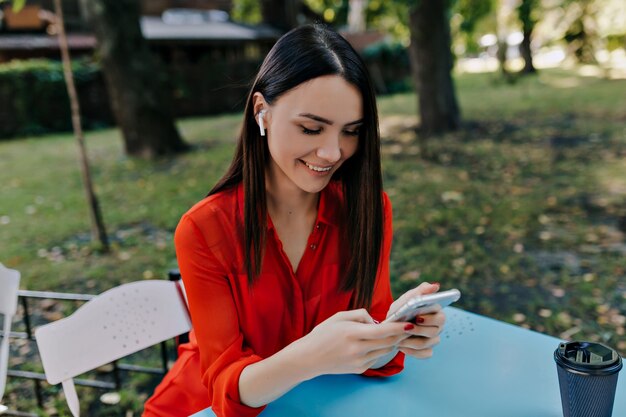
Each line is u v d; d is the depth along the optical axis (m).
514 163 7.72
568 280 4.05
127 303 1.77
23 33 16.70
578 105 12.84
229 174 1.38
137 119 9.25
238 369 1.21
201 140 10.98
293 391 1.34
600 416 1.12
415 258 4.59
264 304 1.37
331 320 1.11
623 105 12.32
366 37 21.44
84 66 14.12
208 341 1.32
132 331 1.77
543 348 1.50
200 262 1.32
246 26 20.14
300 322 1.42
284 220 1.41
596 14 21.80
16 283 1.86
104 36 8.88
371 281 1.43
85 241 5.41
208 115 16.09
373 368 1.38
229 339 1.32
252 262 1.33
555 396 1.30
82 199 6.94
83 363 1.70
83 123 14.22
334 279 1.44
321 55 1.15
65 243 5.36
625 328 3.41
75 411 1.67
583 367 1.09
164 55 18.34
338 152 1.18
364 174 1.34
